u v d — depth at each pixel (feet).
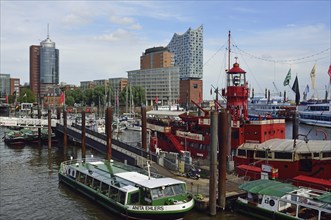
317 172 133.08
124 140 343.87
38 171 198.49
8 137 312.71
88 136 246.47
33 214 127.75
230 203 121.29
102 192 135.03
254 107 611.47
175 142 197.47
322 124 461.37
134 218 113.80
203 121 178.50
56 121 314.76
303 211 106.11
